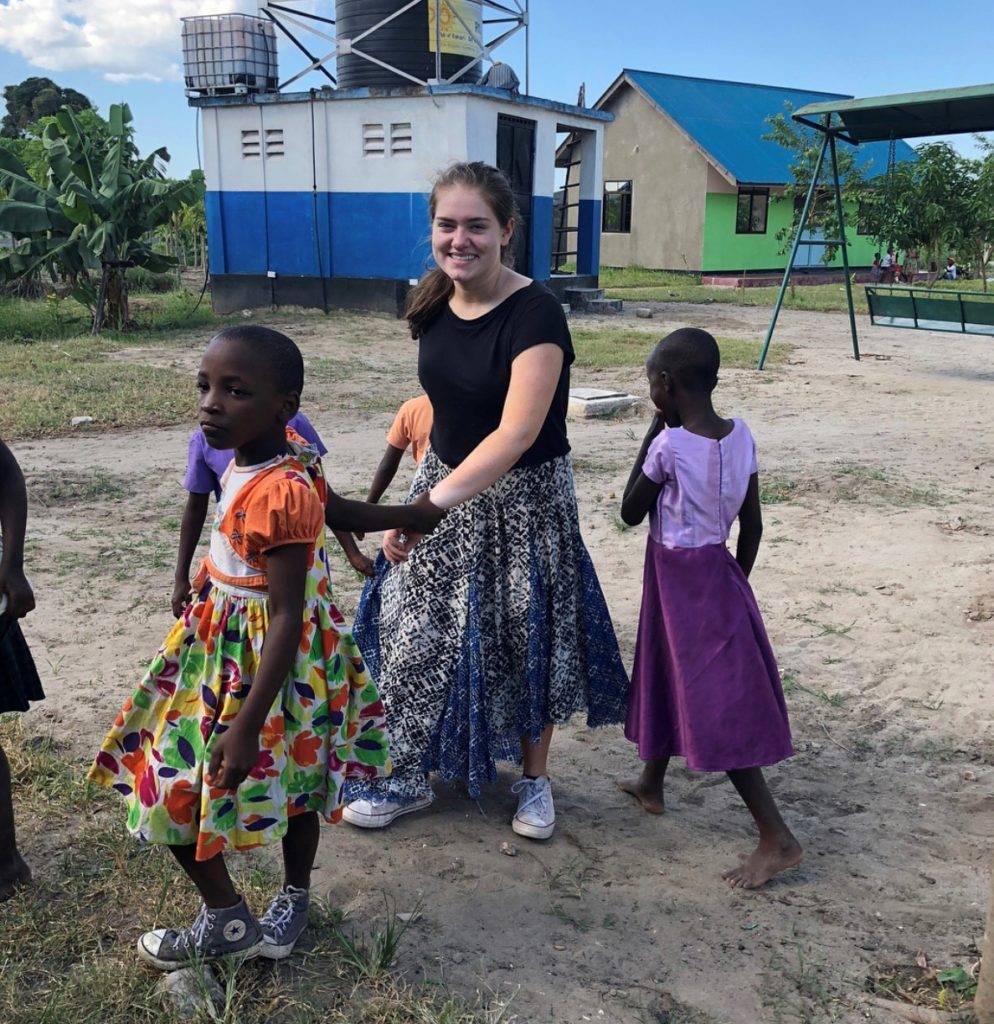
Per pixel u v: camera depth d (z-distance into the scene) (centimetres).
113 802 332
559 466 313
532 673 312
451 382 303
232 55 1775
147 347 1425
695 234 2994
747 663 299
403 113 1667
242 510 227
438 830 330
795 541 618
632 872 309
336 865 307
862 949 275
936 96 1061
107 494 711
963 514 671
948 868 313
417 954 268
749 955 272
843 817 342
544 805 326
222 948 250
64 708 399
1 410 960
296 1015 242
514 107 1752
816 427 956
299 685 239
